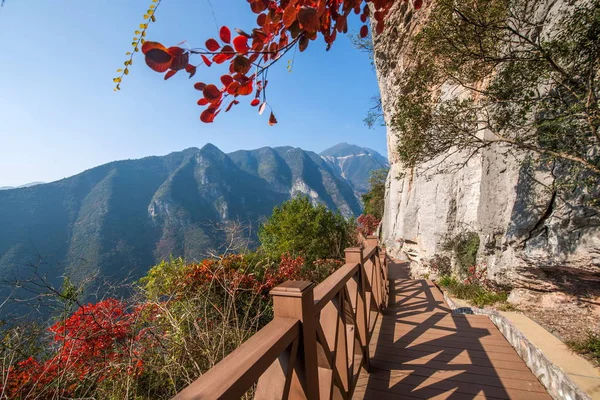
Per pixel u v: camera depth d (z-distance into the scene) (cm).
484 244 504
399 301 481
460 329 337
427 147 354
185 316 372
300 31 102
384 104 1016
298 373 114
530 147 297
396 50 770
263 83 106
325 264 905
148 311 374
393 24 729
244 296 507
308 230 1198
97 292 371
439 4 276
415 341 309
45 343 348
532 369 244
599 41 231
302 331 115
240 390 74
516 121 304
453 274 639
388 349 292
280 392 103
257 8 100
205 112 98
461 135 340
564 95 283
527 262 357
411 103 348
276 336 100
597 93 246
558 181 315
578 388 179
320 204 1355
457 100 328
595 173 266
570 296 340
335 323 177
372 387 228
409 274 881
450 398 212
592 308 322
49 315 341
